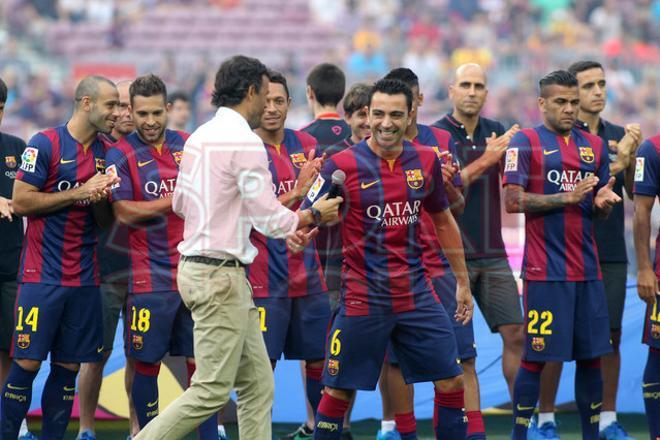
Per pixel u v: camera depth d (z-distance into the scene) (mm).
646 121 57719
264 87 14711
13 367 16953
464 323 15852
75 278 16781
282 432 20672
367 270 14953
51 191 16641
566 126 17578
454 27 68500
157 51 66125
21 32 67438
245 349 14797
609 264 19359
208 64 60719
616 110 58062
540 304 17438
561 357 17328
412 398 17500
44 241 16656
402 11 70438
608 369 19641
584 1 70500
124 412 20688
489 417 21844
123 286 18656
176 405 14406
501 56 61656
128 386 18844
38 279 16656
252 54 66312
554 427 19547
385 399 19359
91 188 16000
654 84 59344
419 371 15281
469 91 19062
